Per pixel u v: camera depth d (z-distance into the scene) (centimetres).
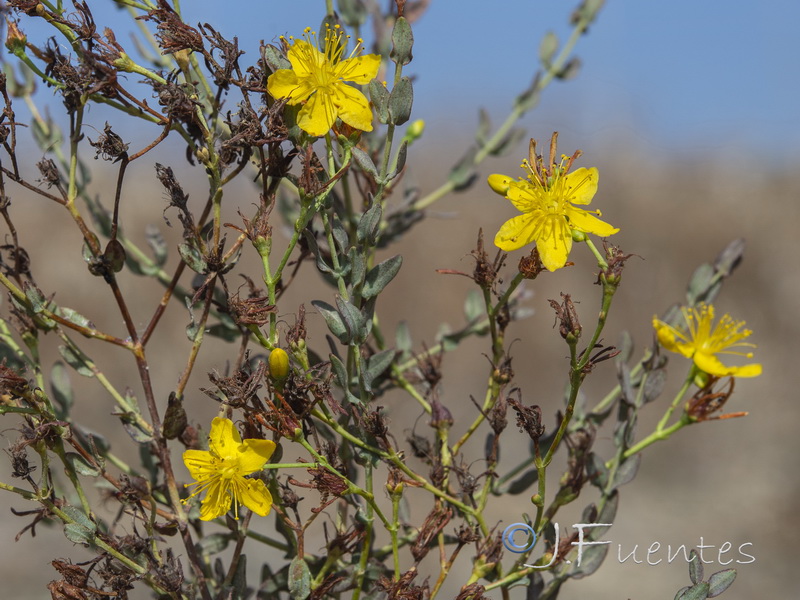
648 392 29
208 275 27
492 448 28
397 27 27
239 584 27
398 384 30
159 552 27
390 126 27
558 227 27
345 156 27
